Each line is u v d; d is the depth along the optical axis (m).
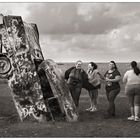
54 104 12.45
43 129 10.52
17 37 12.35
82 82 13.73
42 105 11.99
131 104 12.36
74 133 10.01
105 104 17.03
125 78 12.37
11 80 12.25
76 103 13.56
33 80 12.17
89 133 10.05
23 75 12.23
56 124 11.35
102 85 28.39
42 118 11.93
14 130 10.42
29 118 12.04
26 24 14.37
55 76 12.66
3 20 12.41
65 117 12.13
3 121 12.02
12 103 17.03
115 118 12.79
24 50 12.36
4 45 12.33
